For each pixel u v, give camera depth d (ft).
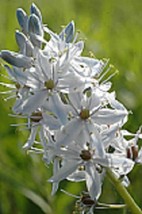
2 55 1.00
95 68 1.02
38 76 1.00
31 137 1.02
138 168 1.46
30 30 1.04
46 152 1.02
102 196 1.45
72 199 1.42
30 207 1.44
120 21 2.23
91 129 1.00
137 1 2.33
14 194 1.46
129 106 1.59
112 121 1.00
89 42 1.82
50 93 1.00
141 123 1.52
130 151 1.04
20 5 2.18
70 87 1.00
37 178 1.44
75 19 2.09
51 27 1.99
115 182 1.01
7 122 1.51
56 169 1.02
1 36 1.78
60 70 1.00
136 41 1.94
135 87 1.67
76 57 1.02
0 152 1.48
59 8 2.20
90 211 1.04
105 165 1.00
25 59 1.00
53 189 1.04
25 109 0.99
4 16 1.97
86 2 2.29
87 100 1.01
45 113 1.00
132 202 1.02
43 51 1.02
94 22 2.11
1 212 1.45
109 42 1.95
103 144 1.00
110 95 1.02
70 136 0.99
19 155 1.46
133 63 1.82
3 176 1.44
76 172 1.03
